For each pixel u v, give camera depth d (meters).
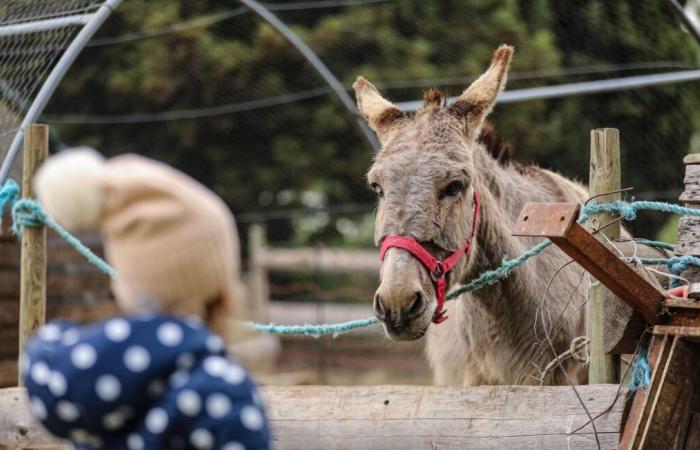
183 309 2.39
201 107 19.41
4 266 11.81
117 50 19.02
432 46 18.16
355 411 5.40
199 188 2.59
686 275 5.08
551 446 4.98
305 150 20.02
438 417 5.23
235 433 2.23
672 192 11.95
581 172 15.39
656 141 13.48
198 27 18.66
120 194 2.36
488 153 6.34
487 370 6.32
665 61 13.08
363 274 21.44
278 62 18.91
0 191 6.12
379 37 18.20
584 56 14.80
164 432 2.23
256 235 18.23
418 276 5.07
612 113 13.83
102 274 13.77
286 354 18.36
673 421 4.34
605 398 4.96
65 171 2.35
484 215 5.77
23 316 5.95
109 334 2.27
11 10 8.18
